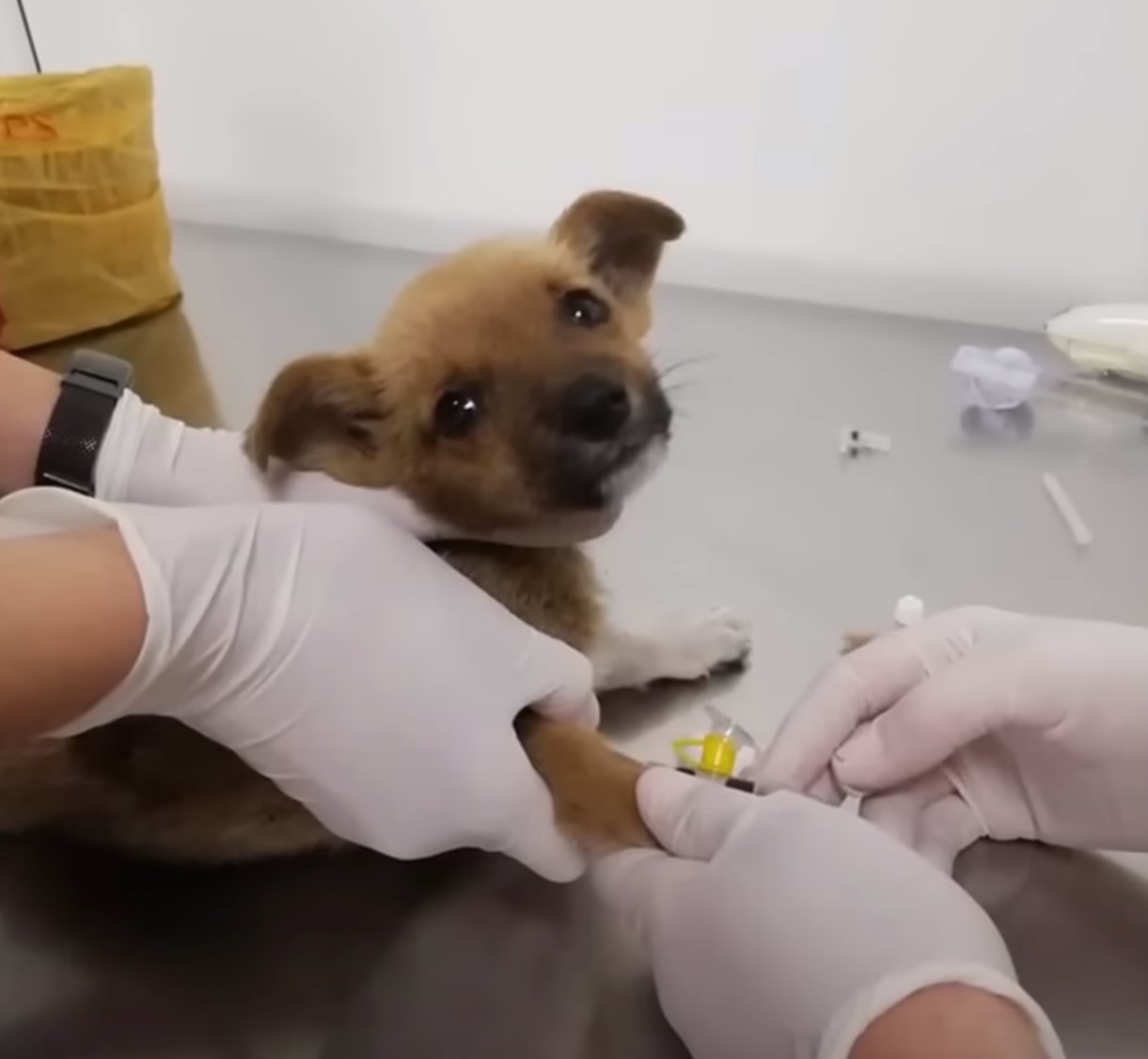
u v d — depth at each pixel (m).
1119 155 1.19
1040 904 0.71
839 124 1.26
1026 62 1.17
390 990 0.65
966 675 0.72
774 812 0.65
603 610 0.85
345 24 1.40
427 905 0.71
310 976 0.66
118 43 1.51
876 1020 0.51
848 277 1.34
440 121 1.42
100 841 0.76
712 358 1.26
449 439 0.73
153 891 0.72
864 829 0.64
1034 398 1.19
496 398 0.72
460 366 0.73
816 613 0.93
